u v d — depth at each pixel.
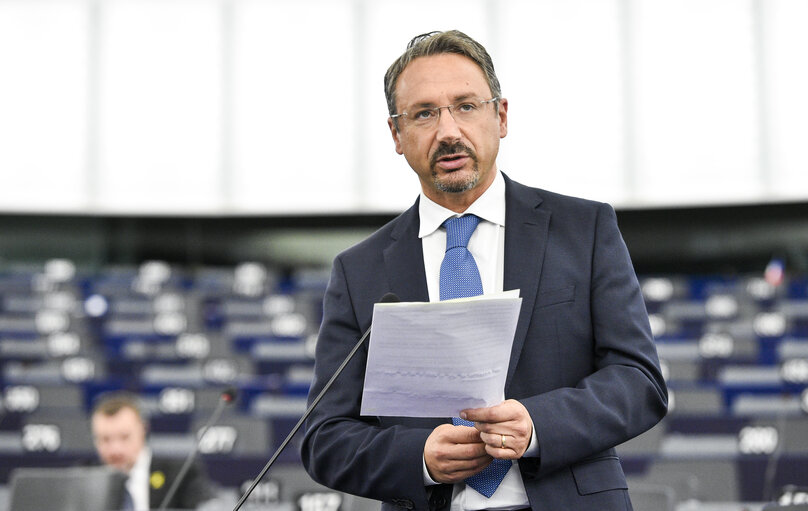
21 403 8.88
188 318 14.05
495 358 2.06
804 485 5.70
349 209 18.66
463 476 2.17
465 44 2.42
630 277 2.37
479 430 2.13
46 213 18.52
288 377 10.43
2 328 13.41
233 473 6.10
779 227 17.31
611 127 17.72
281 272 18.81
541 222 2.42
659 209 17.64
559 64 17.86
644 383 2.23
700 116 17.53
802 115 17.23
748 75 17.41
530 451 2.14
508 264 2.36
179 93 18.81
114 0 18.72
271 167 18.78
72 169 18.62
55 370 10.96
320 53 18.75
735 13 17.45
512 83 17.97
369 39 18.64
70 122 18.64
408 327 2.03
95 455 6.86
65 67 18.67
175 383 10.03
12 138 18.48
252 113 18.80
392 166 18.61
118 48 18.77
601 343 2.30
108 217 18.72
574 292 2.32
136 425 5.50
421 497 2.20
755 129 17.39
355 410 2.41
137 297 14.91
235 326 13.46
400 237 2.49
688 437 7.13
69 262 18.56
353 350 2.27
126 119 18.78
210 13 18.83
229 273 18.11
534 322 2.30
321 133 18.73
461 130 2.37
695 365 9.87
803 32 17.23
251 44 18.83
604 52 17.77
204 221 18.89
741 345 11.72
